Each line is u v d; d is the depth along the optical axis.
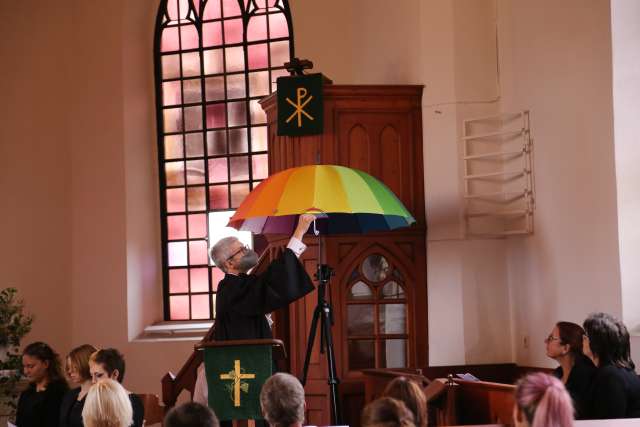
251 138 14.77
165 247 15.08
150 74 15.12
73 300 14.38
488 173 10.63
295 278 7.20
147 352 14.10
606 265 8.73
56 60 14.69
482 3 10.92
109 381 5.38
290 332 10.72
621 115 8.59
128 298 14.20
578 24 9.16
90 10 14.66
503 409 6.82
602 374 6.21
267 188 8.03
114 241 14.28
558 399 3.96
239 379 6.59
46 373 8.52
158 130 15.17
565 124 9.41
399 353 10.68
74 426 7.12
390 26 11.97
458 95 10.78
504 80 10.71
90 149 14.51
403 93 10.88
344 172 8.06
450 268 10.63
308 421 10.46
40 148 14.62
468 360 10.51
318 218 9.16
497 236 10.64
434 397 7.41
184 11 15.21
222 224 14.85
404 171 10.84
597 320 6.34
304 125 10.69
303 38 14.09
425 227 10.76
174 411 4.23
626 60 8.60
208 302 14.86
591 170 8.96
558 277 9.56
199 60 15.10
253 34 14.82
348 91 10.80
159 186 15.13
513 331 10.63
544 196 9.85
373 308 10.66
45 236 14.52
